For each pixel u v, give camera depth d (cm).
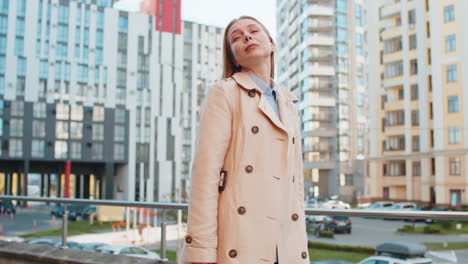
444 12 3788
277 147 161
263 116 161
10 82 5897
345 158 6228
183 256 153
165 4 6919
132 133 6494
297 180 174
